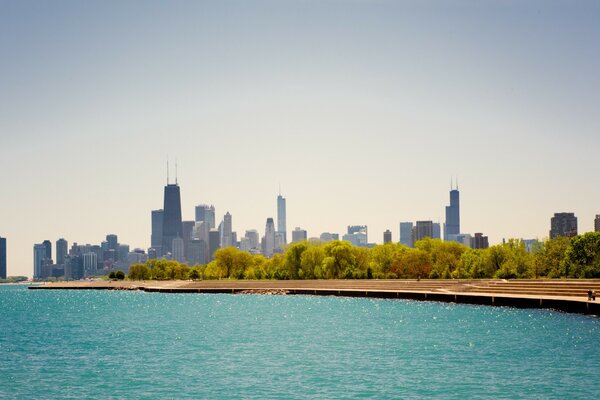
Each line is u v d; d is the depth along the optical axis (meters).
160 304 168.12
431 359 62.97
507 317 99.38
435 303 134.38
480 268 176.12
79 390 51.69
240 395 49.09
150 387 52.44
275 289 195.25
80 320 121.69
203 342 80.81
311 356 66.69
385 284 173.88
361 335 84.00
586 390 48.16
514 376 53.50
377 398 47.22
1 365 63.97
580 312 102.31
